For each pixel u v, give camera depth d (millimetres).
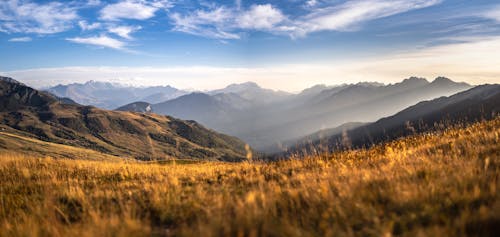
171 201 6160
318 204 4895
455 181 4746
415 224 3607
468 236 3234
